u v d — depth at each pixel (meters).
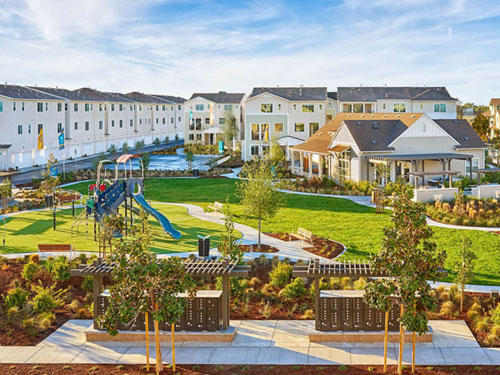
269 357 17.67
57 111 79.88
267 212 31.61
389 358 17.34
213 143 100.38
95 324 19.44
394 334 18.56
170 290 15.84
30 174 66.69
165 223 34.97
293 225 37.56
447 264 27.25
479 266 27.02
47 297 21.77
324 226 37.03
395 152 54.06
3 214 42.50
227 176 65.06
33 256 28.42
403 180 21.47
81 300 23.45
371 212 41.81
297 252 30.53
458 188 44.12
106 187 36.16
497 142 96.69
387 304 15.58
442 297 22.52
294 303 22.69
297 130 81.50
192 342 19.03
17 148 71.12
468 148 55.84
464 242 21.91
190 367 17.02
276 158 68.12
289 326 20.38
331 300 18.91
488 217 38.06
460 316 20.86
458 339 18.69
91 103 89.62
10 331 19.97
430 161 54.66
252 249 31.25
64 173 62.97
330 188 53.72
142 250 15.86
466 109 142.12
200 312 19.28
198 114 100.19
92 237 34.56
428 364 16.83
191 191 54.31
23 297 22.25
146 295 15.81
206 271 19.38
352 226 36.81
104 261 21.78
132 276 15.20
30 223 39.06
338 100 89.62
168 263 15.88
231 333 19.03
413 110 90.25
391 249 15.68
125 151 89.12
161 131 119.69
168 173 66.50
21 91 74.19
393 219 15.77
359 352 17.91
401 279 15.20
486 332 19.25
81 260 28.28
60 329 20.39
